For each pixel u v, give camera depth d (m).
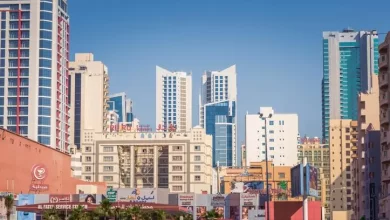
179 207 159.38
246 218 194.88
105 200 144.88
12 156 163.50
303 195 147.25
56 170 195.50
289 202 172.50
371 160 182.12
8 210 139.25
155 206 156.38
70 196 177.75
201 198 195.50
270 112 150.38
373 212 178.75
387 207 152.88
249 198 195.62
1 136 156.88
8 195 142.50
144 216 155.12
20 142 169.00
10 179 161.75
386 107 163.88
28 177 175.00
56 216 140.38
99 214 142.25
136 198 188.62
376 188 179.75
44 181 183.38
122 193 188.00
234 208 195.38
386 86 163.50
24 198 166.25
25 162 172.38
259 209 194.38
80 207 142.25
